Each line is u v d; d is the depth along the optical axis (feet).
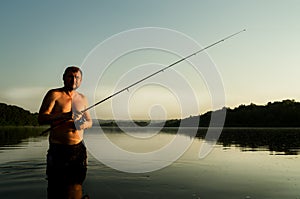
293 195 14.11
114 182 16.58
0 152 29.96
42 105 18.83
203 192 14.55
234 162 24.89
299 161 25.53
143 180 17.20
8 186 15.35
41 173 18.80
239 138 59.57
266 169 21.42
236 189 15.21
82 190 14.71
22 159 24.81
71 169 18.97
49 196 13.60
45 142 44.78
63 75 19.61
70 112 18.34
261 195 14.08
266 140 53.47
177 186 15.79
